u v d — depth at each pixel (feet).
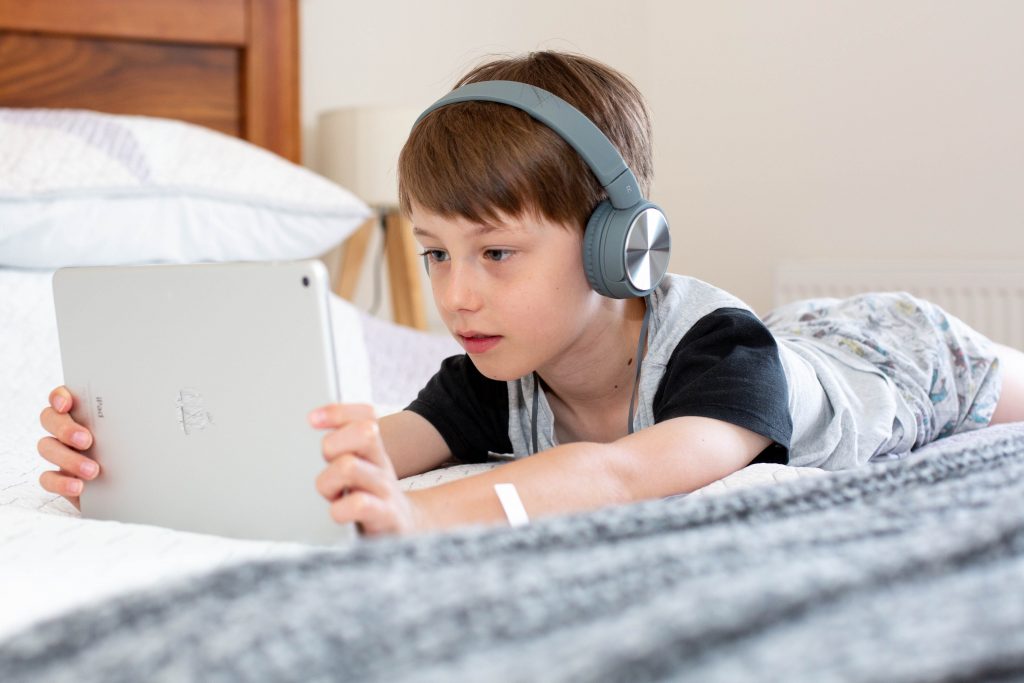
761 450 3.04
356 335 6.25
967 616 1.35
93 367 2.69
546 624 1.44
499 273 2.92
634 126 3.25
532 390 3.46
